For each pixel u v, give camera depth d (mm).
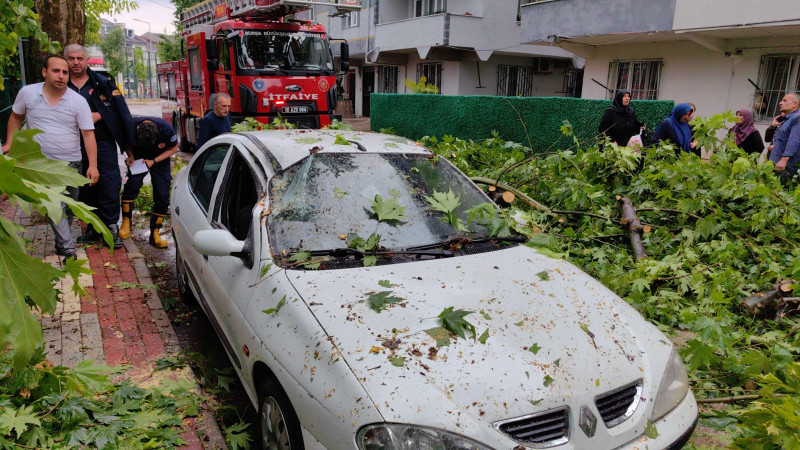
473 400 2232
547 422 2246
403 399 2215
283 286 2900
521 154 7734
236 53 11883
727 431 3354
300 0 11648
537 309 2754
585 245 5926
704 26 12469
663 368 2670
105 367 3117
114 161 6312
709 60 13773
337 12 13180
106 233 1797
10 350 1744
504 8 22469
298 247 3162
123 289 5141
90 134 5570
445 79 23984
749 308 4543
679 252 5422
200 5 16297
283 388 2588
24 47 13023
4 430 2621
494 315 2662
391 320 2586
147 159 6668
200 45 13422
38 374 2939
